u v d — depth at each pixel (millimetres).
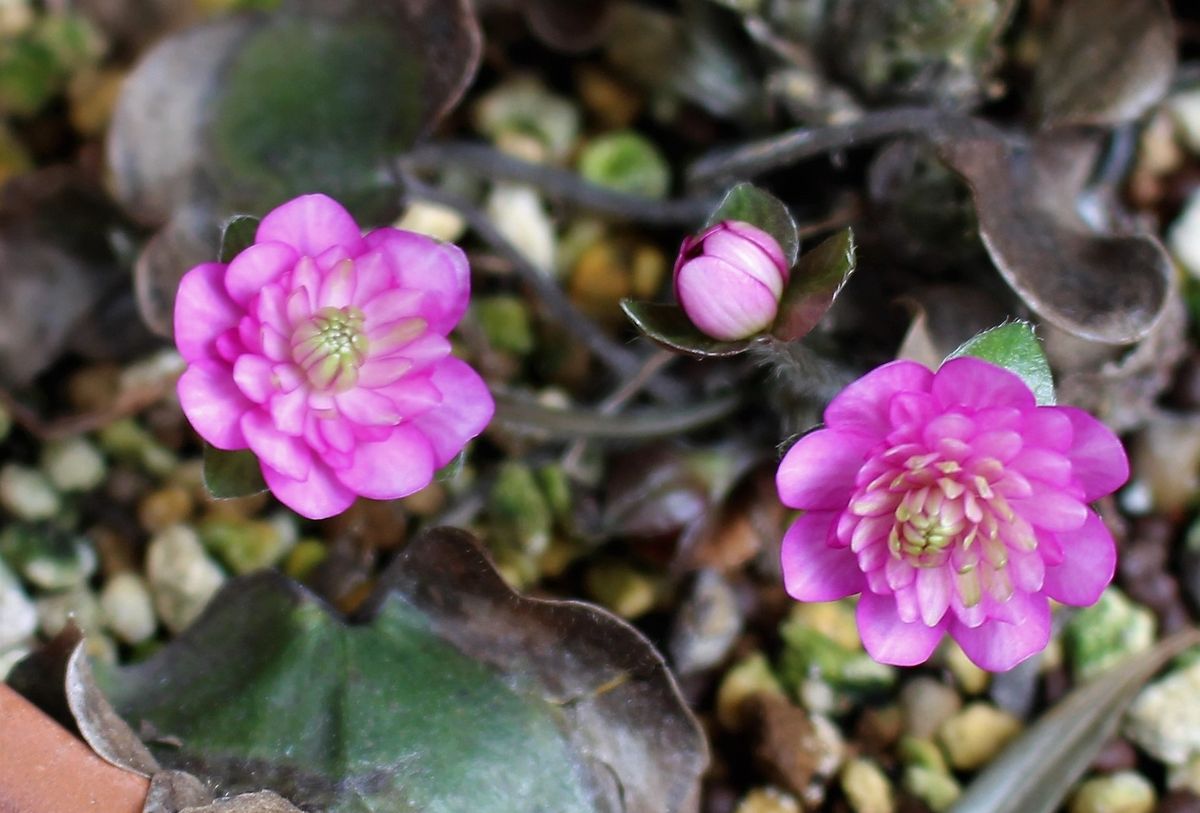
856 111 307
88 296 314
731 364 308
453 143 313
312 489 272
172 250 298
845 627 307
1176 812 296
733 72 318
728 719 304
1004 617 267
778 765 299
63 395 319
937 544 264
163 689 283
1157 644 302
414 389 271
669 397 311
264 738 278
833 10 303
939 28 298
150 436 315
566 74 331
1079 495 263
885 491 265
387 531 308
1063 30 300
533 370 321
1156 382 309
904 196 300
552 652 280
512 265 311
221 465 273
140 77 300
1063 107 299
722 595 304
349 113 299
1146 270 289
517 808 277
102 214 312
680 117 325
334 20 300
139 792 268
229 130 300
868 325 302
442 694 280
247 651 282
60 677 271
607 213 316
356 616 284
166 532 308
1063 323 284
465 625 281
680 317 274
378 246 274
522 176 312
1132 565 309
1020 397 263
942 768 302
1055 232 295
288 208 271
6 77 329
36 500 311
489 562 277
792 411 296
